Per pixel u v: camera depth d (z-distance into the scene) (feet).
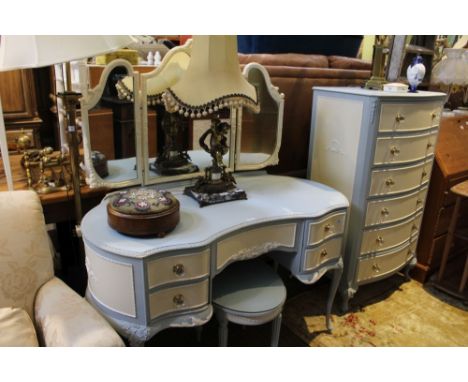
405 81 8.84
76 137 4.74
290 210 5.25
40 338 3.99
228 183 5.56
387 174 6.41
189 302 4.40
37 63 3.88
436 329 6.75
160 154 5.70
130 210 4.13
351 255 6.68
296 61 7.29
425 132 6.64
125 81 5.02
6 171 4.86
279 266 8.17
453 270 8.41
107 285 4.14
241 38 7.69
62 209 5.35
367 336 6.50
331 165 6.77
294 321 6.81
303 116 7.62
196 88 4.66
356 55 8.95
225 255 4.69
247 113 6.17
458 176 7.75
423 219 7.93
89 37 4.06
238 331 6.52
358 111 6.12
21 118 8.80
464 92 10.12
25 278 4.21
